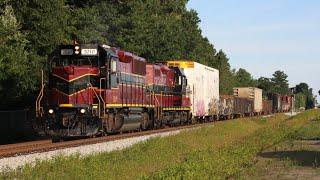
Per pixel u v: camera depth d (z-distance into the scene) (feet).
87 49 95.30
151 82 128.98
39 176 50.96
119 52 104.22
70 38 132.46
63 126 91.56
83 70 93.61
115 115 100.73
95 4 161.27
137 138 96.37
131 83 110.73
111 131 99.60
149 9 252.83
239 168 63.62
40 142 89.56
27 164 55.42
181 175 54.34
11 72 102.78
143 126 122.72
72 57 95.91
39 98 92.84
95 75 94.58
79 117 91.45
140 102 117.29
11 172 51.80
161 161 69.00
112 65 97.04
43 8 115.44
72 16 139.23
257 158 75.56
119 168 58.75
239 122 172.14
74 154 65.16
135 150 75.92
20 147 74.38
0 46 100.48
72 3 145.07
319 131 135.85
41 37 115.75
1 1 109.09
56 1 118.21
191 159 70.13
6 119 106.22
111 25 215.51
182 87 155.43
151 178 53.42
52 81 93.86
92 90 93.81
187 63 167.73
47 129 92.32
